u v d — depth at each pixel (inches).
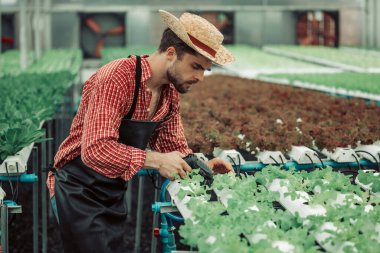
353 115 234.7
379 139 170.6
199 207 104.4
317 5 1126.4
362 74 500.7
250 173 182.4
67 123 417.1
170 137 141.4
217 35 120.3
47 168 136.6
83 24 1158.3
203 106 279.3
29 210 255.4
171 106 136.3
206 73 610.5
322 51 948.0
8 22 1107.9
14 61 793.6
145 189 298.2
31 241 222.5
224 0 1130.7
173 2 1120.2
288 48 1024.9
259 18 1163.3
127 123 126.9
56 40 1112.2
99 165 119.5
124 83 122.5
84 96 128.7
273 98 322.7
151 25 1126.4
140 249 219.6
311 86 417.1
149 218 252.5
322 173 130.8
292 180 126.3
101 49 1055.6
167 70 123.7
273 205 123.3
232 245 87.7
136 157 120.5
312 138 178.9
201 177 122.2
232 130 199.8
